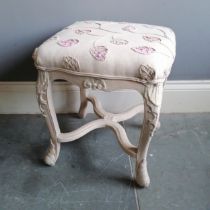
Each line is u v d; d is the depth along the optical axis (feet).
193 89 3.83
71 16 3.38
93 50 2.32
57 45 2.43
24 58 3.62
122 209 2.61
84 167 3.08
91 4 3.32
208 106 3.95
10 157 3.20
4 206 2.62
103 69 2.28
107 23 2.96
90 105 3.92
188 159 3.22
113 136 3.57
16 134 3.58
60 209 2.60
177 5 3.33
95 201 2.68
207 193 2.78
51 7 3.32
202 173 3.03
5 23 3.38
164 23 3.44
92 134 3.60
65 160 3.17
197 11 3.36
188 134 3.63
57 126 2.92
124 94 3.85
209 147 3.41
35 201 2.67
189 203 2.68
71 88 3.81
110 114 3.33
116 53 2.28
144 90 2.30
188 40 3.54
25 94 3.84
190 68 3.72
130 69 2.23
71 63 2.34
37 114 3.98
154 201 2.70
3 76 3.73
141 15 3.39
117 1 3.30
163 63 2.26
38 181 2.89
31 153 3.27
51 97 2.72
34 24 3.41
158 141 3.50
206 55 3.63
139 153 2.67
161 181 2.92
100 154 3.28
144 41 2.47
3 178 2.92
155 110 2.33
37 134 3.59
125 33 2.64
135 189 2.81
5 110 3.95
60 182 2.88
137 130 3.71
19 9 3.31
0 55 3.58
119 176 2.97
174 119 3.91
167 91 3.84
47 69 2.47
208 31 3.48
